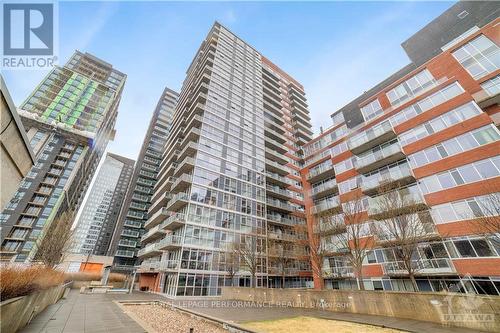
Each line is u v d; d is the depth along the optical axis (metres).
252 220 37.69
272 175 47.66
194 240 29.94
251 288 21.80
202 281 28.20
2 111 4.26
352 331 9.45
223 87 49.09
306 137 65.00
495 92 19.92
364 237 23.28
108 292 29.61
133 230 67.50
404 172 23.14
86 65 102.88
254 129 49.38
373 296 13.49
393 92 28.83
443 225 18.48
